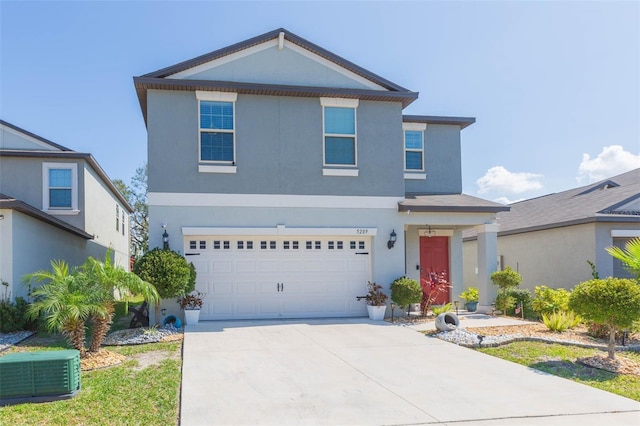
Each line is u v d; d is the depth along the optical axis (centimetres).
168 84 1337
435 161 1769
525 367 857
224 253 1383
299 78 1452
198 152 1362
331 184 1444
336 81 1476
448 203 1509
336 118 1467
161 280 1167
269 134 1414
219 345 1018
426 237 1803
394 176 1491
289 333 1162
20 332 1223
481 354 954
